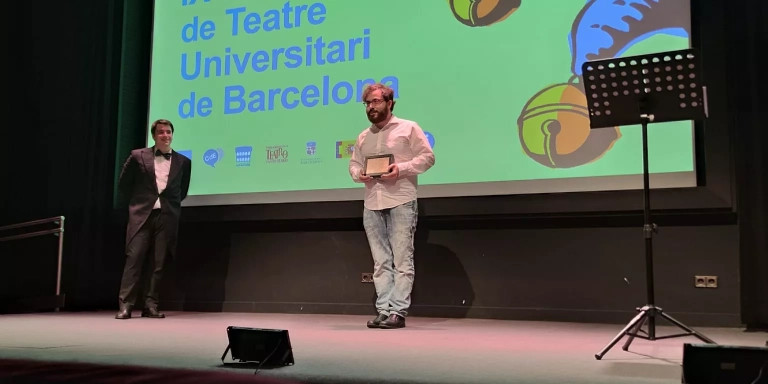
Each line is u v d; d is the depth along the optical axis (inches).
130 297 158.7
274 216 175.3
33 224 181.2
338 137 173.0
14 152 195.5
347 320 151.9
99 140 195.6
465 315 159.0
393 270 140.6
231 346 83.2
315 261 175.3
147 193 163.0
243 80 185.6
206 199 184.4
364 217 142.0
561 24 154.0
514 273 156.0
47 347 98.9
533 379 72.6
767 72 140.6
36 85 197.8
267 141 180.4
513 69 157.2
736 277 138.5
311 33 179.5
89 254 194.5
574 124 150.6
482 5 161.8
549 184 151.3
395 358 87.7
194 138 188.5
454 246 161.9
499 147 156.5
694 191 139.3
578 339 111.7
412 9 168.6
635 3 147.5
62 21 199.3
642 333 121.8
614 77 97.2
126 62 196.2
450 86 162.2
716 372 67.4
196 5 194.4
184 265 188.4
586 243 150.6
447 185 159.5
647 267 97.0
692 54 92.0
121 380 63.1
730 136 138.1
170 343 104.4
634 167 144.8
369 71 171.3
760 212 139.1
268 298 178.7
